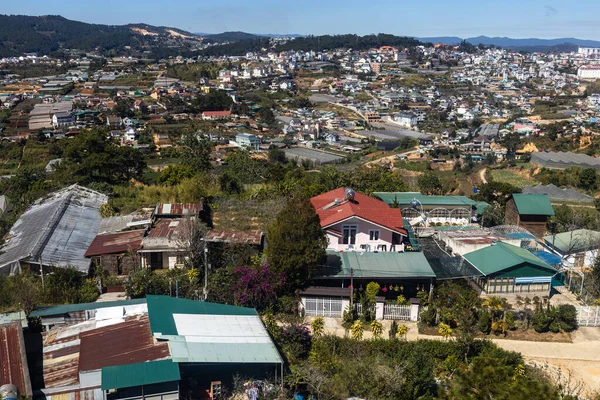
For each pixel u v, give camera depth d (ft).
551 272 102.17
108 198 141.28
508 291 102.01
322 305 93.25
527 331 91.35
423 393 68.33
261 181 202.28
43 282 88.58
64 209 122.21
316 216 94.12
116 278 96.99
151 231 109.40
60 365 62.54
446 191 244.63
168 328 67.56
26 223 119.65
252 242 105.60
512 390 53.98
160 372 58.29
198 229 104.22
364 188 173.99
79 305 76.07
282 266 90.84
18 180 170.71
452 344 79.15
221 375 65.82
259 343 67.26
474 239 116.98
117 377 57.21
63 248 101.81
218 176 172.86
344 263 100.68
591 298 100.68
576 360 82.53
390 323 90.94
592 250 122.83
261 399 62.95
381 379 67.46
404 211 146.30
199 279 94.73
